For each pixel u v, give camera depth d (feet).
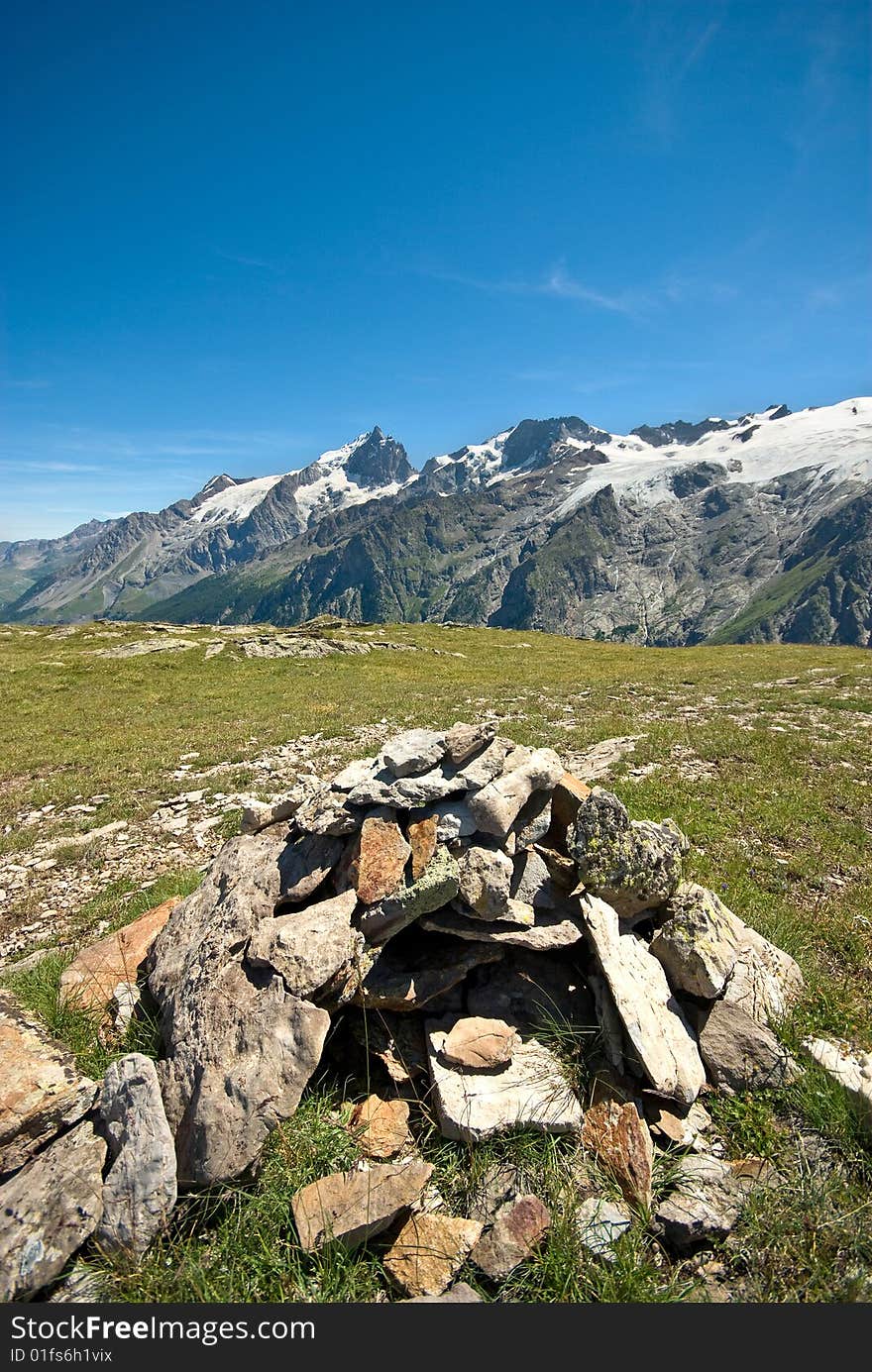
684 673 152.35
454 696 111.24
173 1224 15.52
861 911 31.65
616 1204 15.92
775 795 48.52
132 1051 20.61
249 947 20.53
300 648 201.77
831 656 197.16
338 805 23.61
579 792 24.61
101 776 69.46
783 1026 20.83
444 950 21.65
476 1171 16.53
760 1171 17.02
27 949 35.42
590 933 20.98
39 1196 15.11
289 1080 17.06
